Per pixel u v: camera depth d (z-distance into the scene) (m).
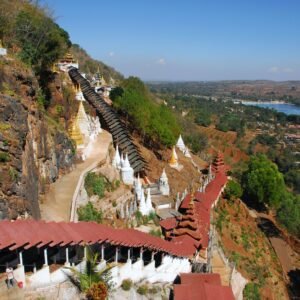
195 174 91.00
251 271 64.06
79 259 33.53
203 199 71.94
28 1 75.19
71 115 74.44
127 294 35.62
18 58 47.22
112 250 38.56
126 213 53.62
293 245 84.50
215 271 54.47
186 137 137.62
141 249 38.72
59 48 71.25
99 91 130.50
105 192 54.59
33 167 42.16
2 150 34.69
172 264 43.75
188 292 39.09
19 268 28.19
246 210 90.19
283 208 90.38
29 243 27.58
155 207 62.06
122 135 79.69
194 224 53.16
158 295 39.03
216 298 38.44
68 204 45.66
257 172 96.75
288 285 69.44
